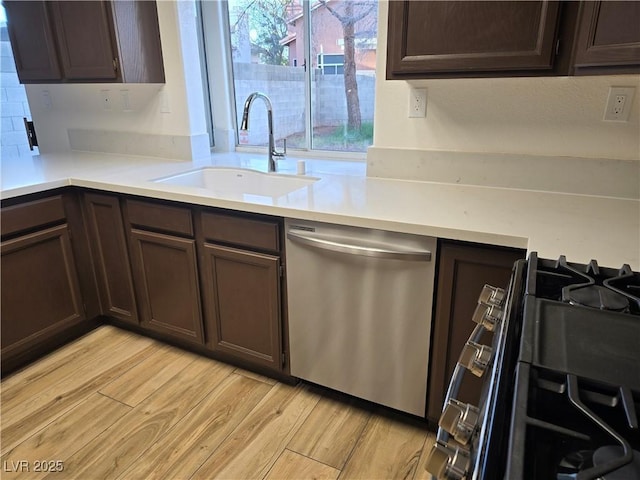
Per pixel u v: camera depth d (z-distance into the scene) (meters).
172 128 2.49
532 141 1.68
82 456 1.58
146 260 2.05
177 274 1.98
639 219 1.38
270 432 1.69
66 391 1.91
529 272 0.95
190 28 2.34
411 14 1.39
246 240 1.73
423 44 1.41
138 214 1.97
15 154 3.55
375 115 1.89
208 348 2.06
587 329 0.70
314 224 1.55
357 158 2.39
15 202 1.89
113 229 2.10
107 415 1.77
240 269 1.79
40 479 1.49
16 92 3.49
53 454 1.59
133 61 2.21
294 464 1.55
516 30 1.28
